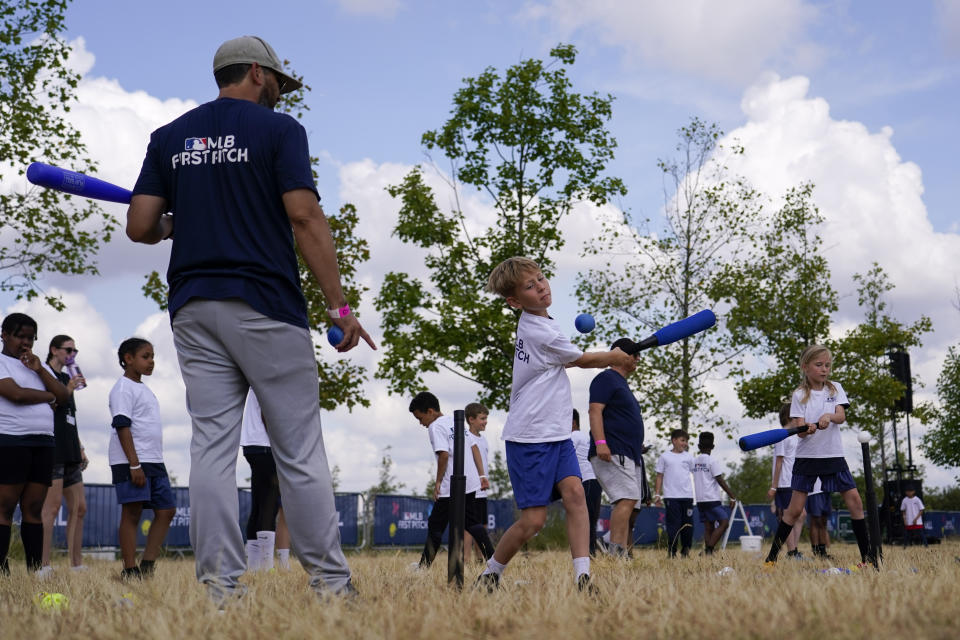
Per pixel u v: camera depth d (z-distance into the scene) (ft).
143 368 20.70
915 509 65.82
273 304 10.54
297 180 10.64
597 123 60.29
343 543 54.65
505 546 13.55
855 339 77.71
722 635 7.64
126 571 19.39
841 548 43.04
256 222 10.68
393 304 61.57
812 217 75.20
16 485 18.88
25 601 11.64
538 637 7.77
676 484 38.45
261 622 8.67
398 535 58.08
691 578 14.44
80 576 18.19
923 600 9.43
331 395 51.31
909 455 80.59
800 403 21.65
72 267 49.75
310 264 10.80
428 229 60.39
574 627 8.05
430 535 25.77
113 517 46.32
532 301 13.85
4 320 19.53
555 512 58.95
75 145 48.96
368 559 30.63
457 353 58.29
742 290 71.97
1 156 47.21
